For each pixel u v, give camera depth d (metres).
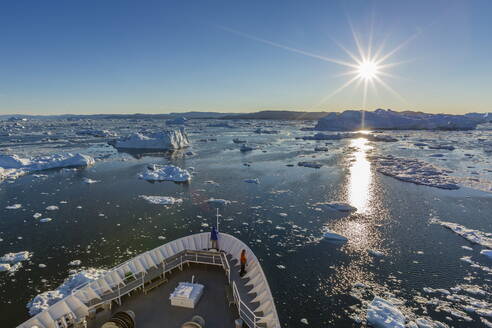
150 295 8.18
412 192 34.19
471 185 36.78
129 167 48.69
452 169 46.03
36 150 67.25
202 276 9.09
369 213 27.25
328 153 64.06
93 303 7.61
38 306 13.47
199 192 33.88
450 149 67.75
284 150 69.38
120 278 8.65
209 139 93.94
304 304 14.62
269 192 34.06
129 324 6.56
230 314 7.38
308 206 29.16
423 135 104.44
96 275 16.19
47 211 27.19
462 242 21.25
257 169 47.12
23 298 14.55
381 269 17.70
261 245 20.73
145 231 22.80
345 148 72.50
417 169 45.16
